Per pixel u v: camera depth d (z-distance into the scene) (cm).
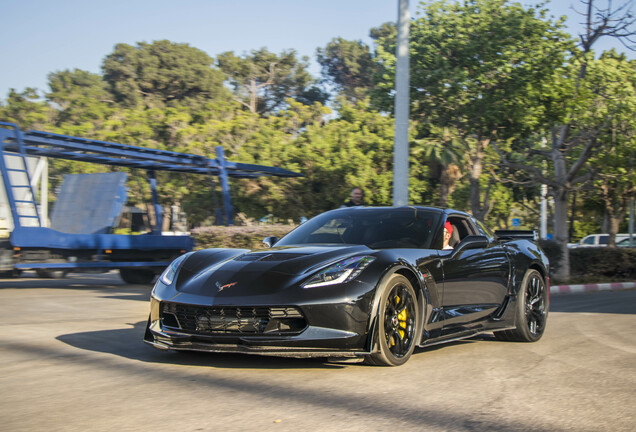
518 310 559
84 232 1373
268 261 434
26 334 572
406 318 438
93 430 284
